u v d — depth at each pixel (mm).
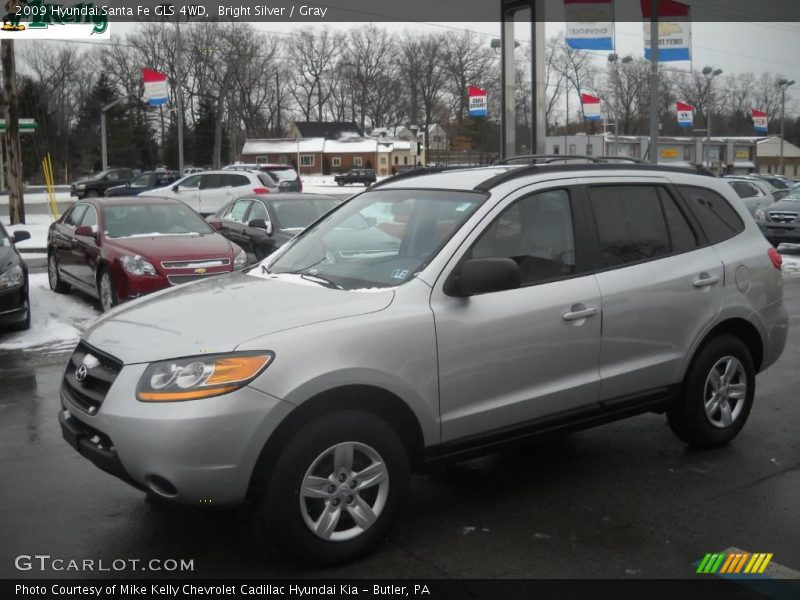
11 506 4504
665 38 22031
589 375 4570
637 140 47562
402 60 103062
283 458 3580
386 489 3854
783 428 5891
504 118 16469
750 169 59844
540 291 4375
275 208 12375
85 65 86812
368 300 3945
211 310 3969
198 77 84875
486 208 4340
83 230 10516
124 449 3516
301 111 105812
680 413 5223
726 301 5191
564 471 5059
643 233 4945
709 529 4180
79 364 4012
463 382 4070
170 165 83188
